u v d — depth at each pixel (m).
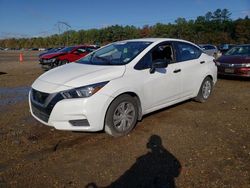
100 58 5.36
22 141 4.53
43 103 4.38
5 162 3.83
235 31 91.31
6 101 7.29
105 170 3.62
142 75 4.93
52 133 4.86
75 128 4.28
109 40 125.06
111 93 4.39
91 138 4.63
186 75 5.98
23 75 13.41
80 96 4.22
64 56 15.27
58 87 4.29
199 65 6.43
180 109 6.30
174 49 5.86
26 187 3.26
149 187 3.27
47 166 3.73
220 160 3.86
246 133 4.85
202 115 5.87
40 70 16.30
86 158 3.95
